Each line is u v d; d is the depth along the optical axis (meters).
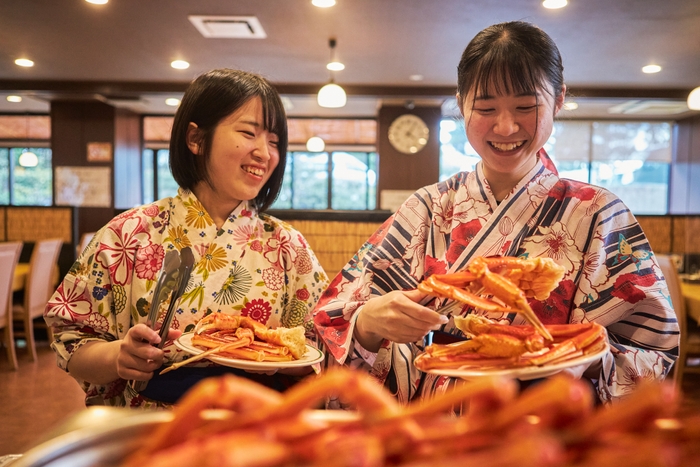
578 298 1.08
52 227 5.76
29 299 4.62
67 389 3.89
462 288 0.79
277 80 7.45
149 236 1.22
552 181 1.16
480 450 0.33
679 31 5.15
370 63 6.50
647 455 0.29
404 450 0.33
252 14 4.80
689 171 9.40
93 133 8.82
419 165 8.80
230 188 1.18
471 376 0.72
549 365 0.74
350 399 0.35
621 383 0.99
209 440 0.33
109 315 1.20
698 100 5.55
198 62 6.51
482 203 1.17
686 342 3.64
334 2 4.50
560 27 5.07
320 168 10.55
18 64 6.62
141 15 4.85
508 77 0.98
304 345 1.11
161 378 1.13
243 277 1.25
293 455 0.33
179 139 1.20
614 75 6.96
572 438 0.32
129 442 0.44
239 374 1.14
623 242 1.10
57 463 0.41
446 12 4.70
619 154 9.94
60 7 4.66
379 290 1.21
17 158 10.47
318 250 2.45
